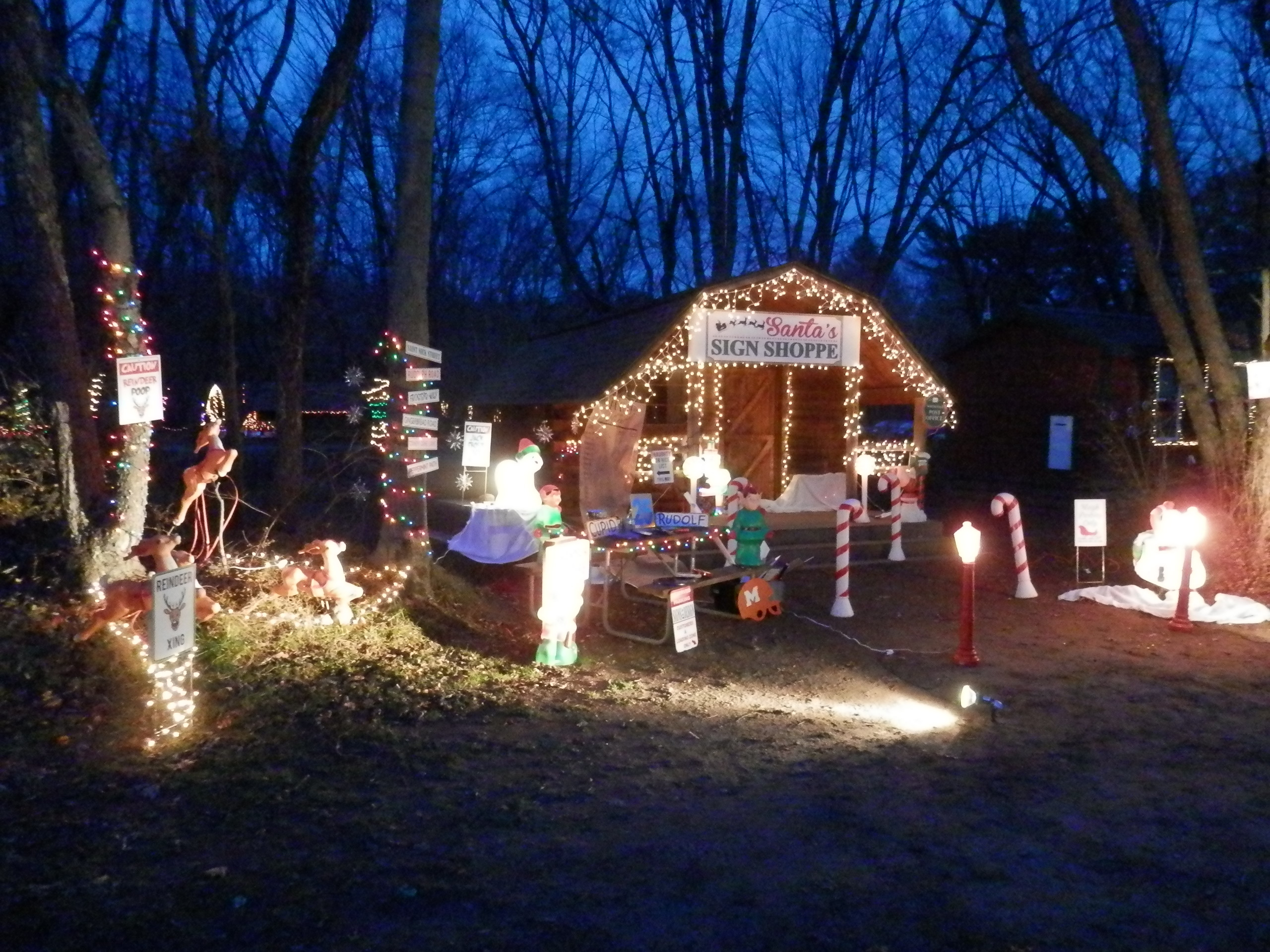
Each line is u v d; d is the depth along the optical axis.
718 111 24.20
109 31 14.66
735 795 5.46
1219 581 11.60
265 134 17.88
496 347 26.31
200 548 10.58
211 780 5.27
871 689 7.81
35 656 6.66
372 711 6.48
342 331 25.02
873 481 18.81
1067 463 17.27
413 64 9.01
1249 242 19.56
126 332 7.93
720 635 9.33
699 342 12.82
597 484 12.20
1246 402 14.40
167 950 3.74
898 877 4.55
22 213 7.94
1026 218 27.69
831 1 24.58
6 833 4.62
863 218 29.19
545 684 7.38
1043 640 9.38
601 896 4.26
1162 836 5.11
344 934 3.88
